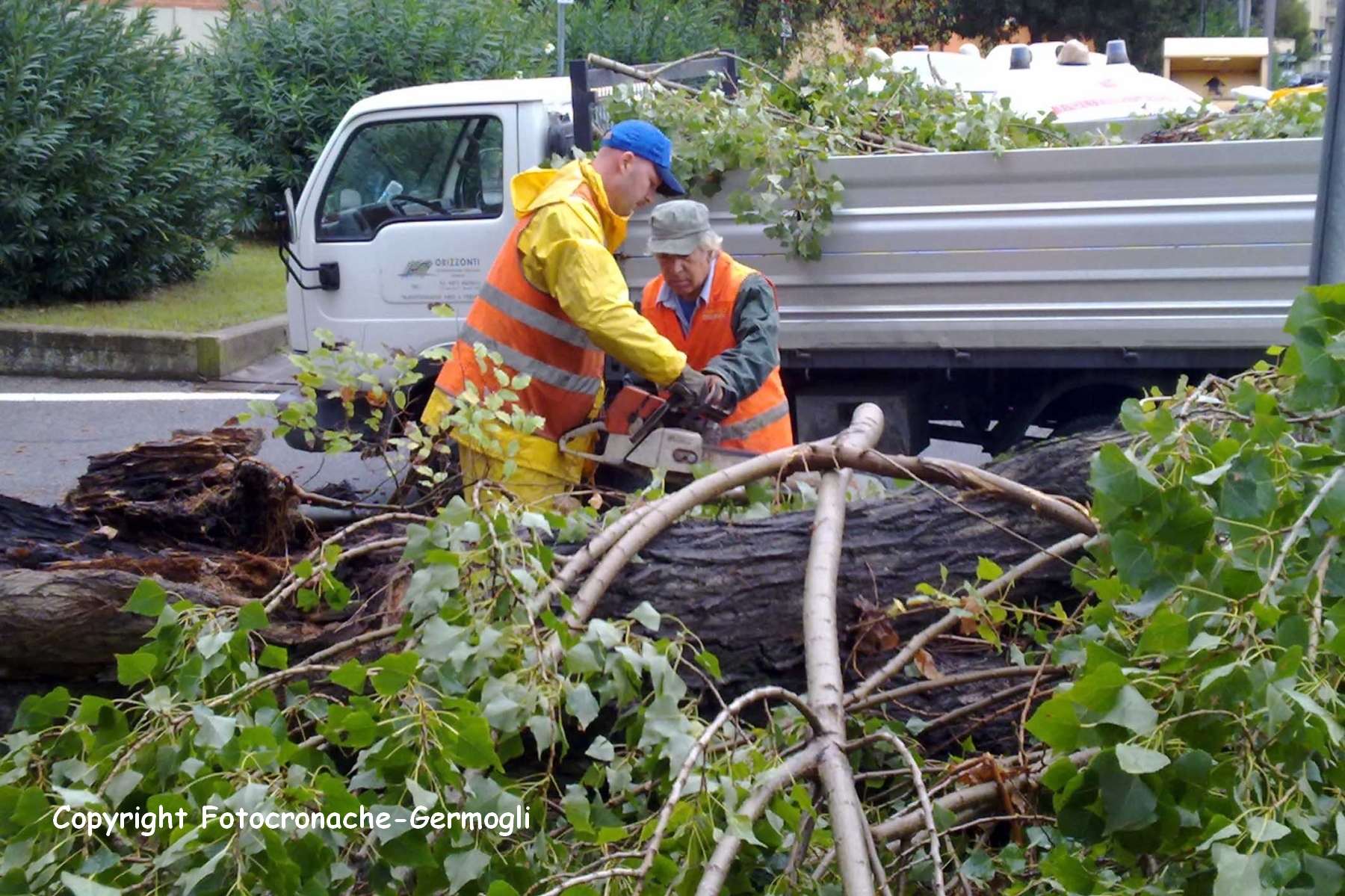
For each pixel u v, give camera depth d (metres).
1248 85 12.02
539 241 3.85
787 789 2.16
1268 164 4.98
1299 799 1.77
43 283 11.08
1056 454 3.12
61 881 1.93
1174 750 1.84
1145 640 1.89
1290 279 5.02
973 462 6.88
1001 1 23.17
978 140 5.51
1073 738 1.83
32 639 2.83
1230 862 1.63
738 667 2.90
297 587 2.87
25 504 3.51
